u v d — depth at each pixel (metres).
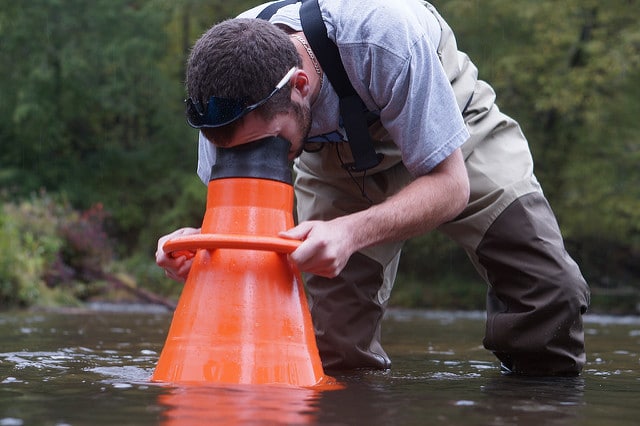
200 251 1.91
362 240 1.87
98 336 3.86
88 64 18.12
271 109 1.85
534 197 2.46
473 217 2.45
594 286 15.52
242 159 1.88
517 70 14.43
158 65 19.53
